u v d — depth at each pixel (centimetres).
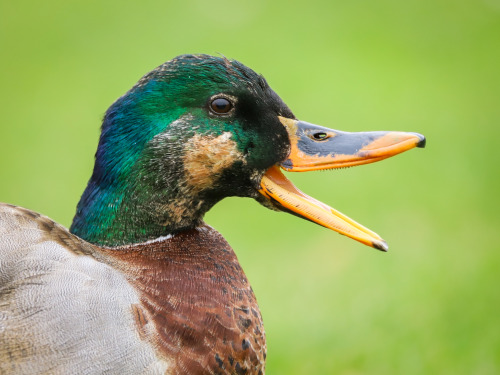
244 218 1235
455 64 1789
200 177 522
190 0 2112
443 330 858
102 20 1991
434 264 1027
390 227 1159
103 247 517
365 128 1482
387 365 810
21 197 1289
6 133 1474
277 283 1012
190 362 468
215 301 490
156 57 1805
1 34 1897
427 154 1394
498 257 1030
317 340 866
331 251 1104
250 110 523
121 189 515
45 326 435
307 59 1802
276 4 2105
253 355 500
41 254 455
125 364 443
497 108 1559
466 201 1238
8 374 429
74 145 1445
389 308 909
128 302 459
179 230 527
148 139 512
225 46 1864
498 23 1984
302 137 534
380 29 1978
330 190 1279
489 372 781
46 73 1720
